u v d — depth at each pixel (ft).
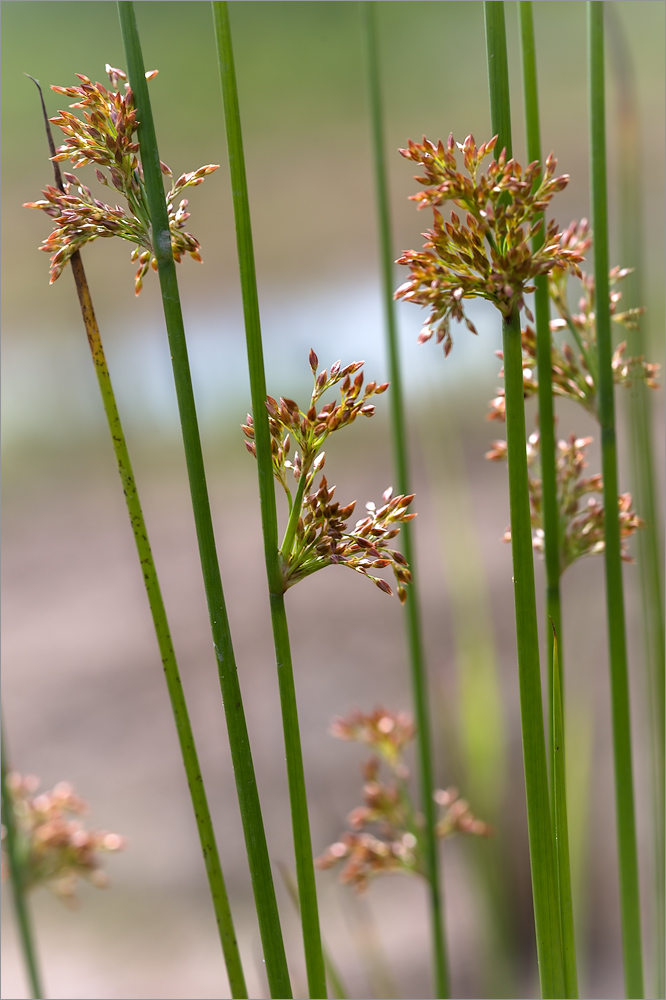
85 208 1.87
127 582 6.51
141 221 1.87
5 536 7.36
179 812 4.43
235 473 7.82
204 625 5.79
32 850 2.21
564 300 2.01
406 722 2.28
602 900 3.52
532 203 1.85
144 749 4.78
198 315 8.87
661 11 9.15
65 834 2.22
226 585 6.17
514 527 1.86
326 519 1.86
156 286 8.44
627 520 2.00
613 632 1.99
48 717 5.08
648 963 2.64
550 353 1.98
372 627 5.48
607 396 1.98
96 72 10.57
